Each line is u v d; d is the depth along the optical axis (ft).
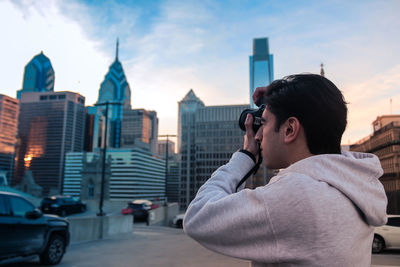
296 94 2.64
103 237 41.68
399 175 203.31
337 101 2.63
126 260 25.16
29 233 20.66
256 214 2.29
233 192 2.93
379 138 232.73
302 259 2.11
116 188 597.93
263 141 2.91
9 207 19.75
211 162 386.11
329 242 2.10
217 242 2.54
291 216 2.17
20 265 22.45
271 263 2.31
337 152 2.72
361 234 2.34
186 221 2.85
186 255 27.58
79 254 27.99
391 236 35.60
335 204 2.21
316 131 2.57
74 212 114.32
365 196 2.32
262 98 3.24
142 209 98.63
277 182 2.40
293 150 2.68
